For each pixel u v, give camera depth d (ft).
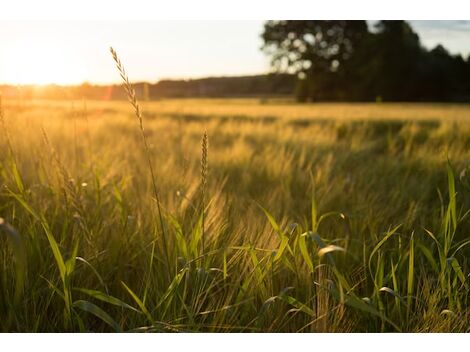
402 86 129.59
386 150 18.95
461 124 20.06
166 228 6.47
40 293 5.60
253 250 5.44
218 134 25.00
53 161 8.14
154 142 19.57
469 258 6.83
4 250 5.68
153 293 5.57
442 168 12.02
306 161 14.60
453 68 129.90
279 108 71.46
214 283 5.75
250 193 10.55
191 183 9.91
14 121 12.57
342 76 136.98
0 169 7.48
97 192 7.56
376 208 8.74
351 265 6.42
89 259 5.74
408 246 6.84
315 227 6.23
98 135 19.85
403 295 6.07
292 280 5.93
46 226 5.50
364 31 135.54
